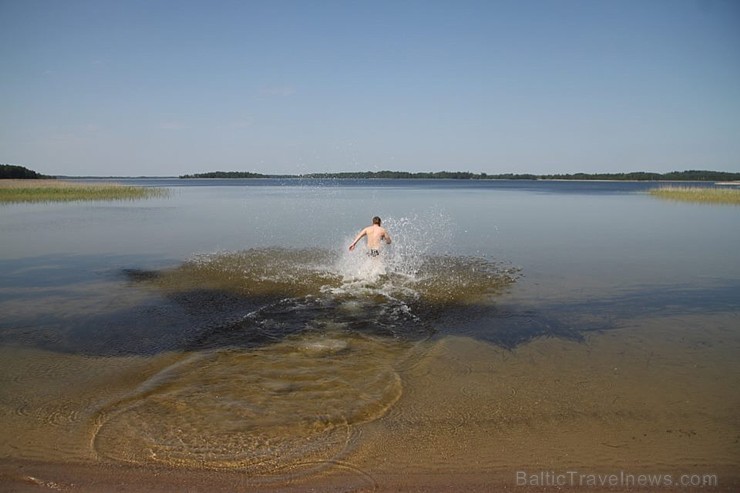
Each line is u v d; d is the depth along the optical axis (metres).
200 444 4.57
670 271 12.28
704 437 4.72
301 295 9.88
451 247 15.88
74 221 23.98
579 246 16.27
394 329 7.89
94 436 4.70
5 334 7.53
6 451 4.45
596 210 32.66
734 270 12.42
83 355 6.73
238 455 4.41
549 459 4.39
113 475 4.14
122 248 15.45
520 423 4.98
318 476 4.14
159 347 7.05
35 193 44.28
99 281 11.00
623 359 6.62
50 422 4.94
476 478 4.13
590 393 5.62
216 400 5.43
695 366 6.37
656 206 36.81
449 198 48.09
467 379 6.00
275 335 7.59
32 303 9.23
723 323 8.15
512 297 9.81
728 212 30.88
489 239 17.83
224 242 16.66
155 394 5.56
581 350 6.95
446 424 4.96
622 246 16.25
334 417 5.08
